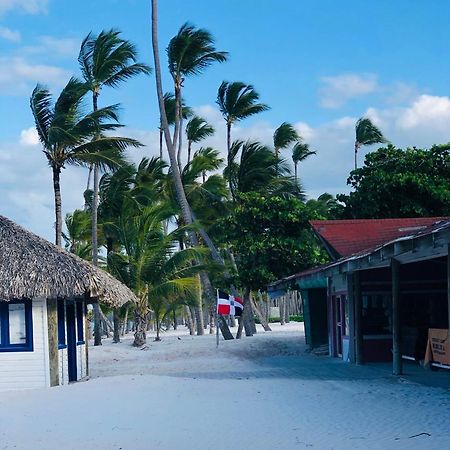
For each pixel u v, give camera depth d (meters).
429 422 10.57
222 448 9.40
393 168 36.12
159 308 32.97
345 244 24.47
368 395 13.59
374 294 21.05
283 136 49.53
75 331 19.48
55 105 28.61
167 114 45.22
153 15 35.72
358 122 60.28
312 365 21.31
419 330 18.80
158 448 9.53
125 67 35.31
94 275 17.03
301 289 28.50
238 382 16.44
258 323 67.44
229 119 41.25
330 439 9.66
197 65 37.25
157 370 22.12
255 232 32.84
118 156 30.22
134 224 32.59
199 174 41.81
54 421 11.84
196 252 32.06
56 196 29.81
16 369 16.88
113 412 12.47
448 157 35.66
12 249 16.92
